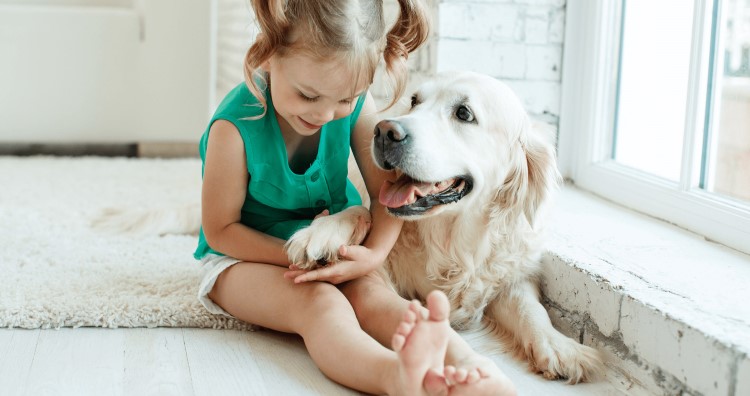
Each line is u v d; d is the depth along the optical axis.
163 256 2.13
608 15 2.45
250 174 1.66
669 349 1.36
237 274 1.65
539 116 2.63
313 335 1.45
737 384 1.21
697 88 1.98
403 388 1.22
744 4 1.85
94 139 3.81
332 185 1.75
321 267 1.57
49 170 3.37
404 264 1.78
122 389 1.36
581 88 2.57
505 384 1.20
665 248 1.83
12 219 2.48
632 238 1.92
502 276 1.75
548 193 1.73
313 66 1.42
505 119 1.66
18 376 1.39
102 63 3.74
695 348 1.30
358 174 2.07
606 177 2.41
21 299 1.71
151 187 3.10
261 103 1.62
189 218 2.41
